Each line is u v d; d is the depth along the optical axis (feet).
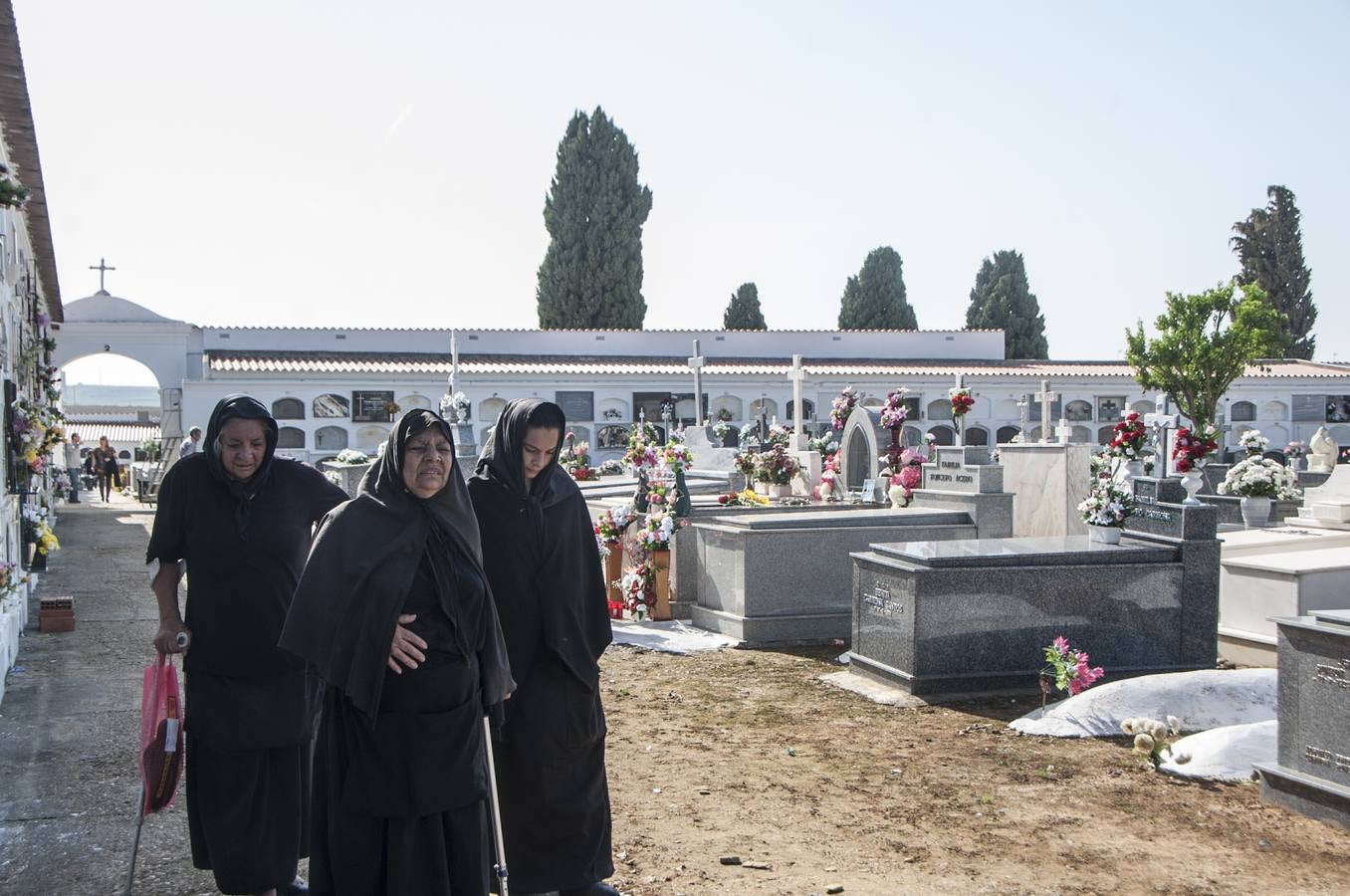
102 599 38.55
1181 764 18.69
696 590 34.65
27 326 49.57
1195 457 30.25
